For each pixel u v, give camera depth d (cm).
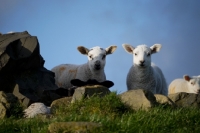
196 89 2575
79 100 1571
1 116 1583
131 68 2261
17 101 1672
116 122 1305
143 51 2214
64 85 2398
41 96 2008
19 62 2033
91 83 1977
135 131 1277
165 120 1383
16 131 1368
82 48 2389
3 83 2011
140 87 2227
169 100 1612
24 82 2039
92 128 1252
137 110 1516
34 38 2094
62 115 1484
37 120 1423
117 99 1550
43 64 2214
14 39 2083
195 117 1451
